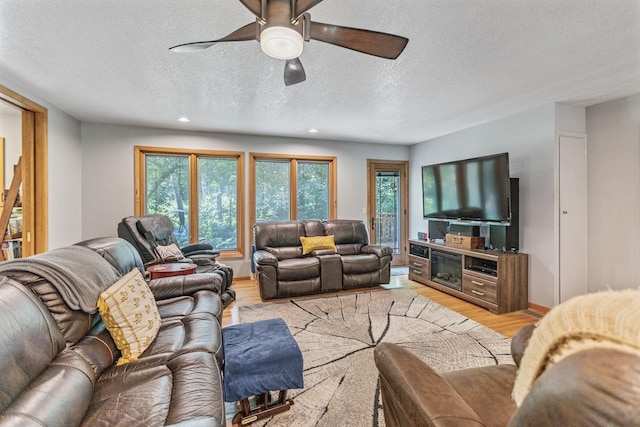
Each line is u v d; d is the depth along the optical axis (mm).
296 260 4109
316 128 4555
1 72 2551
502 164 3531
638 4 1659
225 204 4977
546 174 3400
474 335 2750
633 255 3135
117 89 2936
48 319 1243
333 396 1877
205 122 4195
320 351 2447
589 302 561
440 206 4535
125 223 3406
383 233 5945
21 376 980
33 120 3201
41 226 3209
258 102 3340
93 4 1670
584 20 1817
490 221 3703
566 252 3389
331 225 4859
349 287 4266
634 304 515
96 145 4219
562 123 3367
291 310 3432
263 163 5191
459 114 3775
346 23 1855
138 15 1777
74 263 1568
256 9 1312
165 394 1211
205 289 2512
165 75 2619
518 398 640
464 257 3795
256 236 4488
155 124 4301
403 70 2521
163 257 3434
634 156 3117
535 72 2570
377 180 5871
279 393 1791
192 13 1765
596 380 446
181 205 4754
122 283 1741
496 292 3344
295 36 1343
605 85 2855
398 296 3965
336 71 2533
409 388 1043
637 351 453
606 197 3334
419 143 5688
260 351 1673
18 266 1326
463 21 1833
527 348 658
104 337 1531
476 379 1320
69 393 1056
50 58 2303
